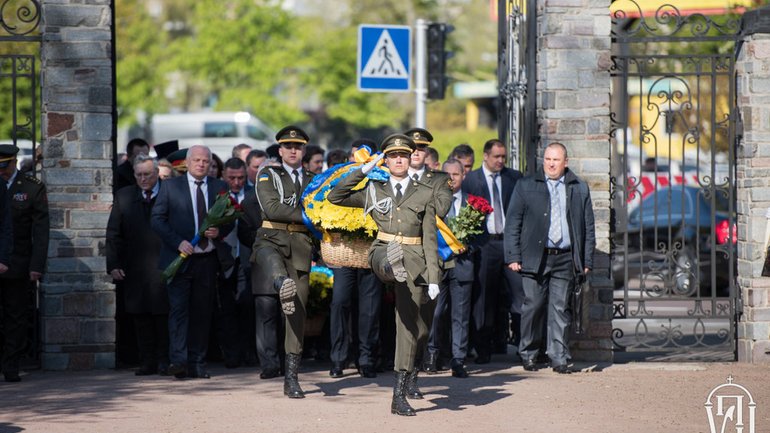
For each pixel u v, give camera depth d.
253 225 24.11
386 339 24.23
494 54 113.44
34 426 18.53
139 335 24.00
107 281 24.84
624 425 18.75
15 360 23.06
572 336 25.44
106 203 24.81
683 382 22.86
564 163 24.11
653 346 26.81
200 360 23.33
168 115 83.75
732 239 25.83
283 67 92.50
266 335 23.17
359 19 106.06
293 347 21.19
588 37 25.31
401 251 18.75
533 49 25.98
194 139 82.81
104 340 24.86
